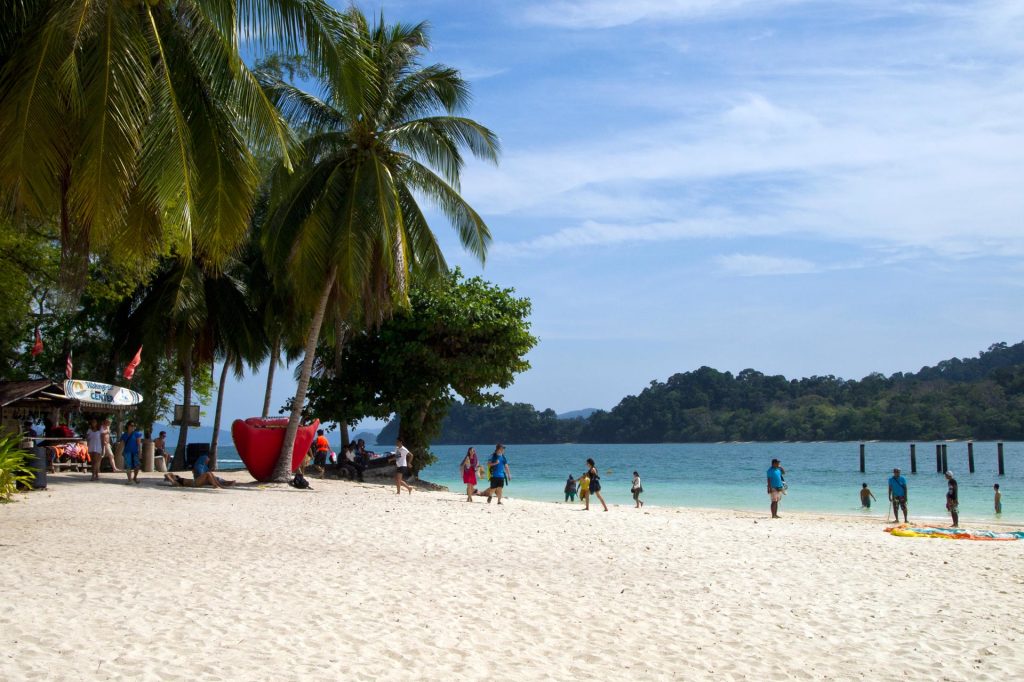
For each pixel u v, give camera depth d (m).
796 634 8.82
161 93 12.35
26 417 26.86
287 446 25.72
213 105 13.67
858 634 8.90
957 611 10.17
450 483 55.03
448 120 25.69
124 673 6.46
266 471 26.05
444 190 26.14
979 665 7.76
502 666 7.26
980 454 124.94
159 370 43.06
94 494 19.78
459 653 7.61
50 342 39.53
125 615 8.25
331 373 37.59
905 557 14.77
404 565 11.89
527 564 12.45
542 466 91.50
